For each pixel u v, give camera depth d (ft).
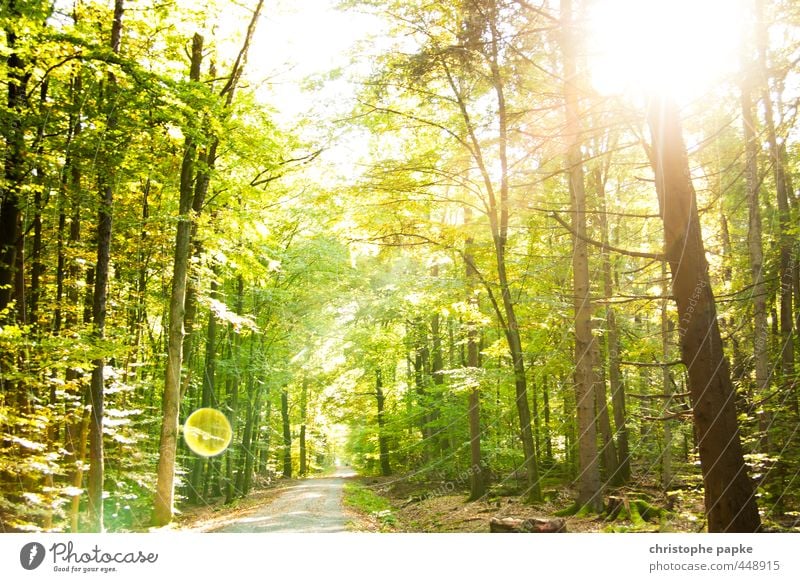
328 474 139.44
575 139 27.09
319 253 64.28
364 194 42.14
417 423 81.46
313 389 98.78
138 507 46.55
